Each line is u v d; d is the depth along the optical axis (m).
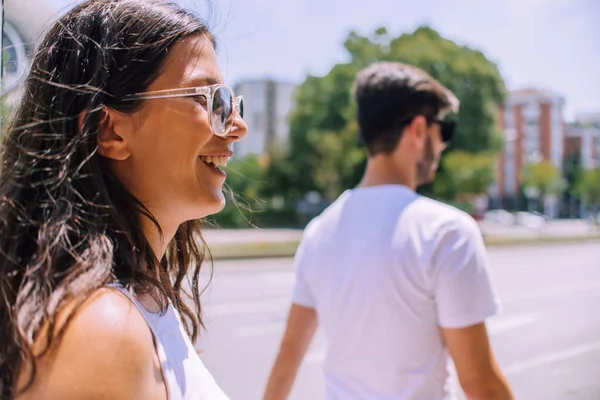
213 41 1.12
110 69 0.97
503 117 64.81
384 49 37.34
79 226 0.89
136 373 0.77
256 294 12.05
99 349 0.75
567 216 65.38
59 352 0.74
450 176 36.06
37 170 0.94
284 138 41.22
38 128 0.96
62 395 0.72
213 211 1.09
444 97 1.81
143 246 0.98
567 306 10.98
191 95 1.01
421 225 1.56
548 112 65.81
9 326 0.79
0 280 0.87
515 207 63.91
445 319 1.49
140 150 0.99
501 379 1.46
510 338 8.22
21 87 1.09
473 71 36.38
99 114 0.96
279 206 39.38
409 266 1.53
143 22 0.99
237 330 8.39
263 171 39.25
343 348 1.64
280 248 21.30
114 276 0.86
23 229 0.90
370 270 1.59
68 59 0.99
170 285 1.12
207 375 1.01
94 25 0.99
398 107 1.76
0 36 1.32
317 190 39.53
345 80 38.03
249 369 6.31
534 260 21.31
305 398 5.34
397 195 1.67
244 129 1.14
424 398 1.54
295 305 1.86
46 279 0.81
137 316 0.82
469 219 1.58
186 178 1.03
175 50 1.00
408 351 1.54
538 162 60.19
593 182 58.34
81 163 0.94
